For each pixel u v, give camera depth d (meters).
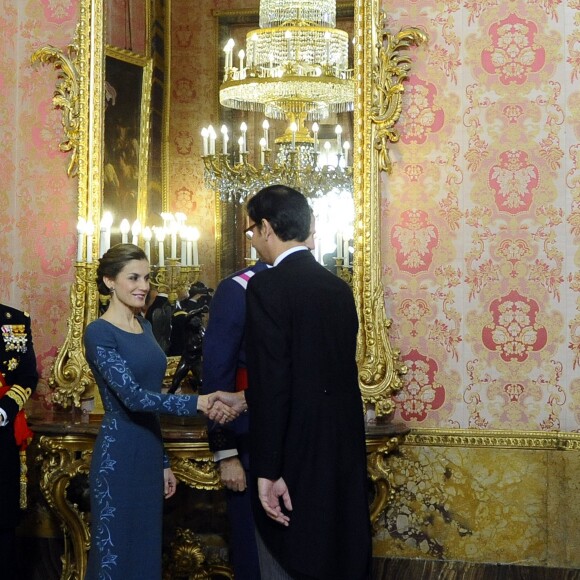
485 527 4.28
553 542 4.23
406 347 4.34
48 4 4.73
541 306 4.25
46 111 4.71
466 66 4.31
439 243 4.32
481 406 4.29
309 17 4.45
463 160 4.31
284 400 2.85
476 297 4.29
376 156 4.33
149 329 3.74
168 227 4.61
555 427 4.23
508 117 4.28
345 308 3.03
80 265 4.52
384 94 4.33
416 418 4.34
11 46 4.73
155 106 4.63
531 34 4.27
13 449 4.05
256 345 2.90
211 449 3.43
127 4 4.64
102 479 3.47
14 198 4.73
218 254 4.57
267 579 2.91
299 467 2.85
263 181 4.52
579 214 4.21
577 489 4.20
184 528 4.62
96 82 4.62
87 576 3.52
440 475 4.32
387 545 4.36
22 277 4.73
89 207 4.60
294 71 4.47
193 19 4.61
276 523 2.87
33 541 4.68
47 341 4.70
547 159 4.25
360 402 3.04
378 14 4.33
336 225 4.36
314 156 4.44
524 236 4.26
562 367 4.23
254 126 4.54
